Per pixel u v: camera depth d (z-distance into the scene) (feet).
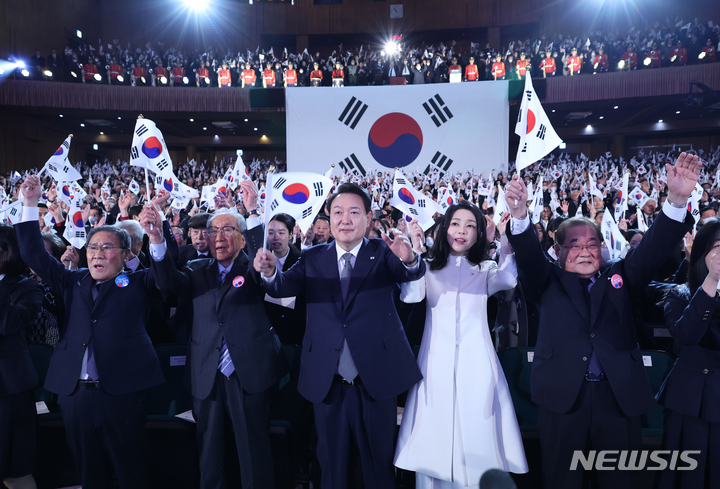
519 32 63.57
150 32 64.75
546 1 60.34
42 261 7.22
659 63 43.47
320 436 6.58
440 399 6.68
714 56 41.96
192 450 7.79
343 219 6.43
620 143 58.95
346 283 6.68
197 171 58.39
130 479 6.98
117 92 48.14
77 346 6.95
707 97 41.60
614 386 6.01
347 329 6.46
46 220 14.83
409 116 40.75
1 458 6.98
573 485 6.15
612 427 6.07
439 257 7.08
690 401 5.97
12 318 6.87
